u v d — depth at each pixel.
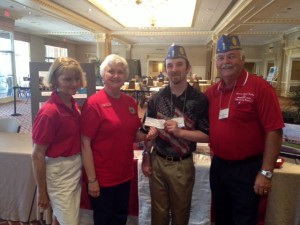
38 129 1.43
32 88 2.19
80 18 10.03
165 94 1.63
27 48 13.94
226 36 1.49
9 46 11.05
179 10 10.17
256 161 1.49
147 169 1.72
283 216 1.90
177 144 1.58
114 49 19.56
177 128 1.53
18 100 11.66
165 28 12.52
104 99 1.57
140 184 2.01
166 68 1.57
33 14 9.27
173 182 1.59
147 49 19.45
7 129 3.05
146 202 2.02
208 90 1.68
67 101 1.57
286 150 2.10
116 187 1.63
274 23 10.12
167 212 1.68
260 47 18.06
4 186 2.21
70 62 1.50
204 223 1.97
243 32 12.75
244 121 1.46
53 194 1.54
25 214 2.23
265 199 1.90
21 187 2.19
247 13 8.20
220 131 1.52
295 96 3.28
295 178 1.85
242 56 1.50
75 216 1.59
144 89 6.57
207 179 1.92
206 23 11.21
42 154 1.46
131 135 1.64
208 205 1.95
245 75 1.50
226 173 1.55
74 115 1.55
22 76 13.30
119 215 1.72
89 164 1.55
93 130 1.53
